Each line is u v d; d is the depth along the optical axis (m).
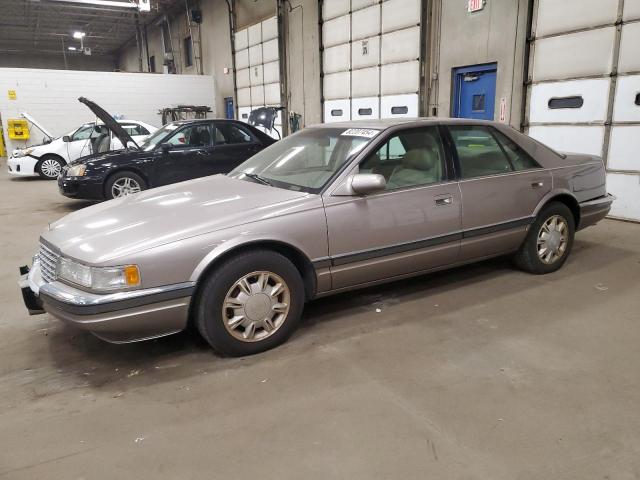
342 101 11.60
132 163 7.30
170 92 18.11
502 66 7.74
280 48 13.62
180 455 2.04
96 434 2.19
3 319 3.52
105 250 2.54
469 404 2.35
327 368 2.71
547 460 1.97
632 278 4.07
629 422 2.20
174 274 2.57
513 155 3.88
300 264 3.03
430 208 3.36
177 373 2.71
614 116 6.35
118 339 2.58
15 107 15.98
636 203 6.26
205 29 18.59
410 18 9.26
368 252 3.14
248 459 2.01
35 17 21.80
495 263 4.47
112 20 23.08
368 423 2.22
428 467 1.94
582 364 2.71
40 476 1.93
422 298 3.70
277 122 14.34
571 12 6.65
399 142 3.34
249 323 2.82
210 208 2.91
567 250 4.25
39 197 9.34
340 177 3.07
